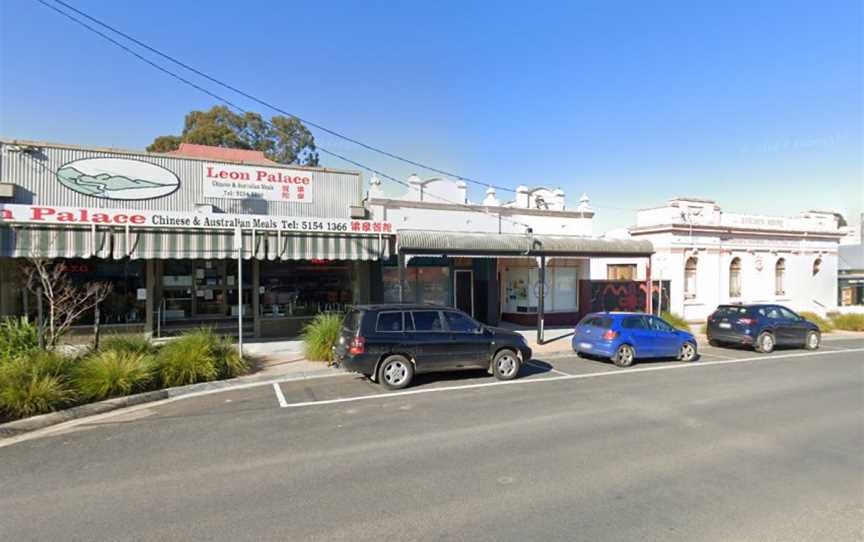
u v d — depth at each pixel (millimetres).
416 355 9797
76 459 5910
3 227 10641
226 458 5902
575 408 8172
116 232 11562
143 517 4387
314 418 7633
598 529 4117
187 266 14625
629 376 11062
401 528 4152
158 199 13742
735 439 6527
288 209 15195
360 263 16312
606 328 12703
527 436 6664
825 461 5711
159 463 5754
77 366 8758
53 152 12758
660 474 5320
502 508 4520
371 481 5168
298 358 12383
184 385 9633
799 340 15828
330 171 15742
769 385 10109
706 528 4129
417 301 17875
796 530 4098
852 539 3957
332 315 13320
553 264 20438
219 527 4191
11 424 7105
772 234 26219
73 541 3973
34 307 12750
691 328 21438
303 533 4078
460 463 5676
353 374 10984
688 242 23109
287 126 36875
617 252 17031
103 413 8031
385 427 7129
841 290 32500
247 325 15250
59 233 11055
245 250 12750
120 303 13727
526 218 19938
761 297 25766
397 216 17547
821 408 8195
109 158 13297
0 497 4844
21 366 8156
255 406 8375
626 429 6980
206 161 14289
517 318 20281
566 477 5242
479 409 8125
